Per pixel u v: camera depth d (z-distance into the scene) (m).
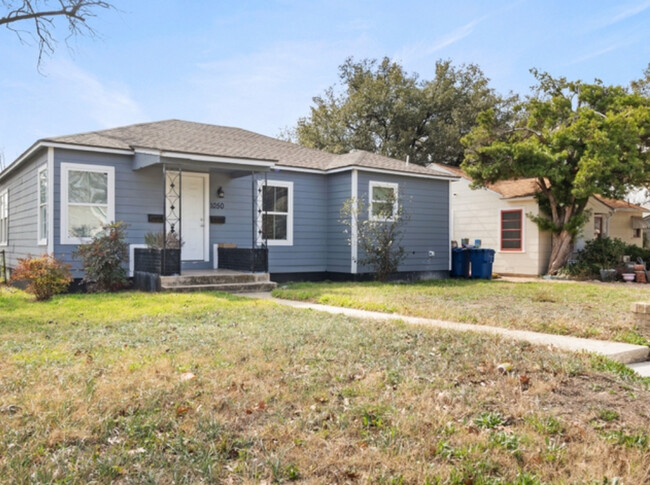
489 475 2.60
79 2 15.06
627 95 17.03
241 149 13.70
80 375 4.13
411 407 3.47
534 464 2.71
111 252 10.58
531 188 19.08
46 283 9.67
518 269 18.91
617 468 2.66
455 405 3.56
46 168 11.07
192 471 2.58
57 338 5.77
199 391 3.74
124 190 11.69
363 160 14.77
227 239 13.36
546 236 18.53
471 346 5.36
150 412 3.34
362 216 14.44
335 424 3.19
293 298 10.24
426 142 31.45
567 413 3.49
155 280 10.73
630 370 4.70
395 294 10.55
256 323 6.72
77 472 2.52
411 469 2.61
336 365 4.53
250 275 11.73
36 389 3.77
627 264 17.00
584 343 5.82
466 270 16.97
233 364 4.54
